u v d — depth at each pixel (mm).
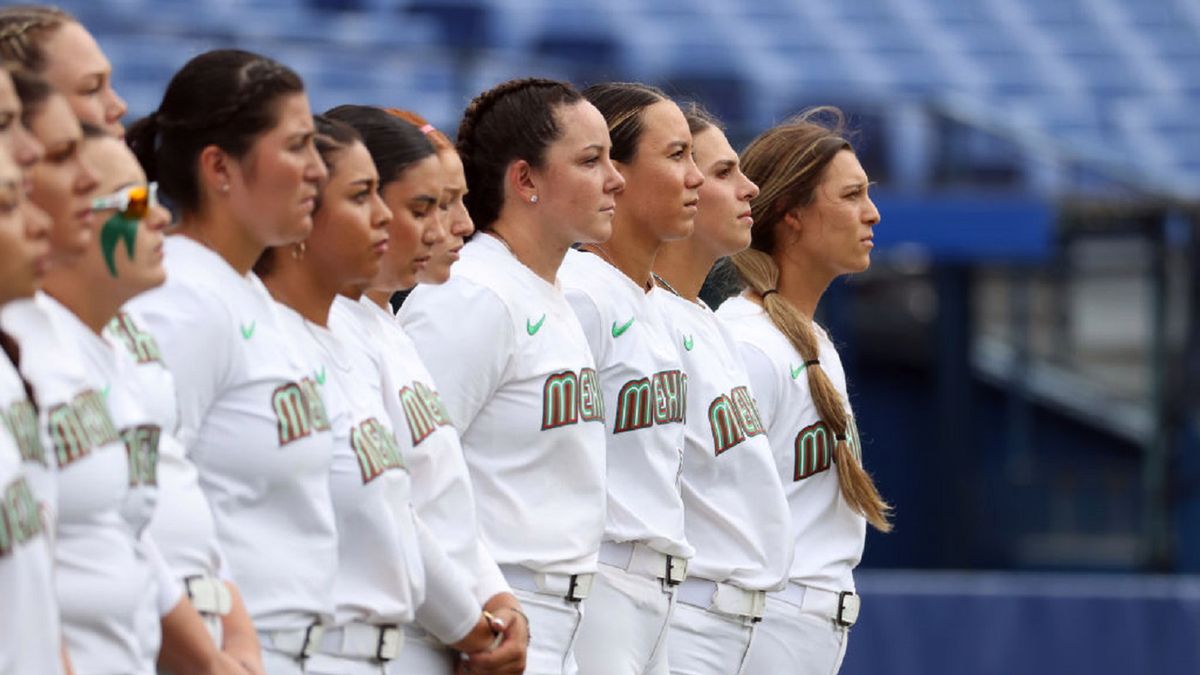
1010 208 48094
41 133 11055
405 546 14555
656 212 18234
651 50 60188
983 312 57344
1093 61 64188
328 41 52594
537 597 16703
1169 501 51906
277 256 14242
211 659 12203
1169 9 66562
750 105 49031
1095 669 35875
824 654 20406
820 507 20375
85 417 11180
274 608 13250
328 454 13680
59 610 10961
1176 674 35875
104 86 13844
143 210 11555
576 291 17828
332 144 14141
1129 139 63125
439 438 15531
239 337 13203
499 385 16609
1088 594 35969
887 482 56562
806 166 20672
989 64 63781
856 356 57219
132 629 11359
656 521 18000
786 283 21016
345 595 14148
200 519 12523
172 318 12820
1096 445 57656
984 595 35875
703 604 19078
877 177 48625
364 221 14242
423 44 57688
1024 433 57594
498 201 17172
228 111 13023
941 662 35688
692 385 19078
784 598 20062
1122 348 56906
